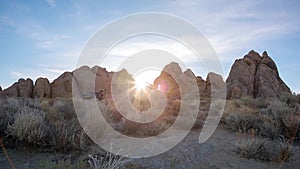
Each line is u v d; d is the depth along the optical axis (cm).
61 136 586
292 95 1958
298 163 609
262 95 3222
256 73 3572
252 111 1199
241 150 650
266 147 655
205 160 584
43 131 593
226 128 977
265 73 3522
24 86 3225
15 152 555
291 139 803
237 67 3619
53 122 745
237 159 609
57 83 3353
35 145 581
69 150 580
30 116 636
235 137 828
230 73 3666
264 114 1117
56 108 936
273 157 620
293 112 992
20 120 605
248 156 627
